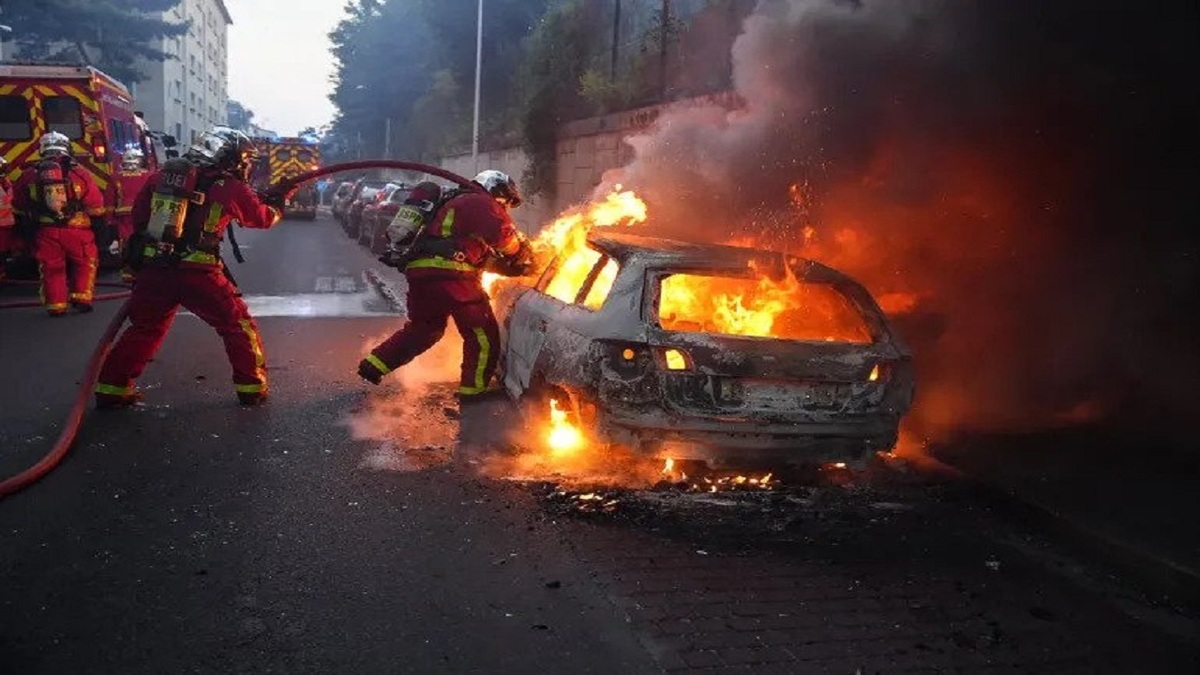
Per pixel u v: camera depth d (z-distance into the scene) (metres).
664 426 4.71
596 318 4.98
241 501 4.62
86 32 37.00
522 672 3.18
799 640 3.51
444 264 6.30
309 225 30.98
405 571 3.92
